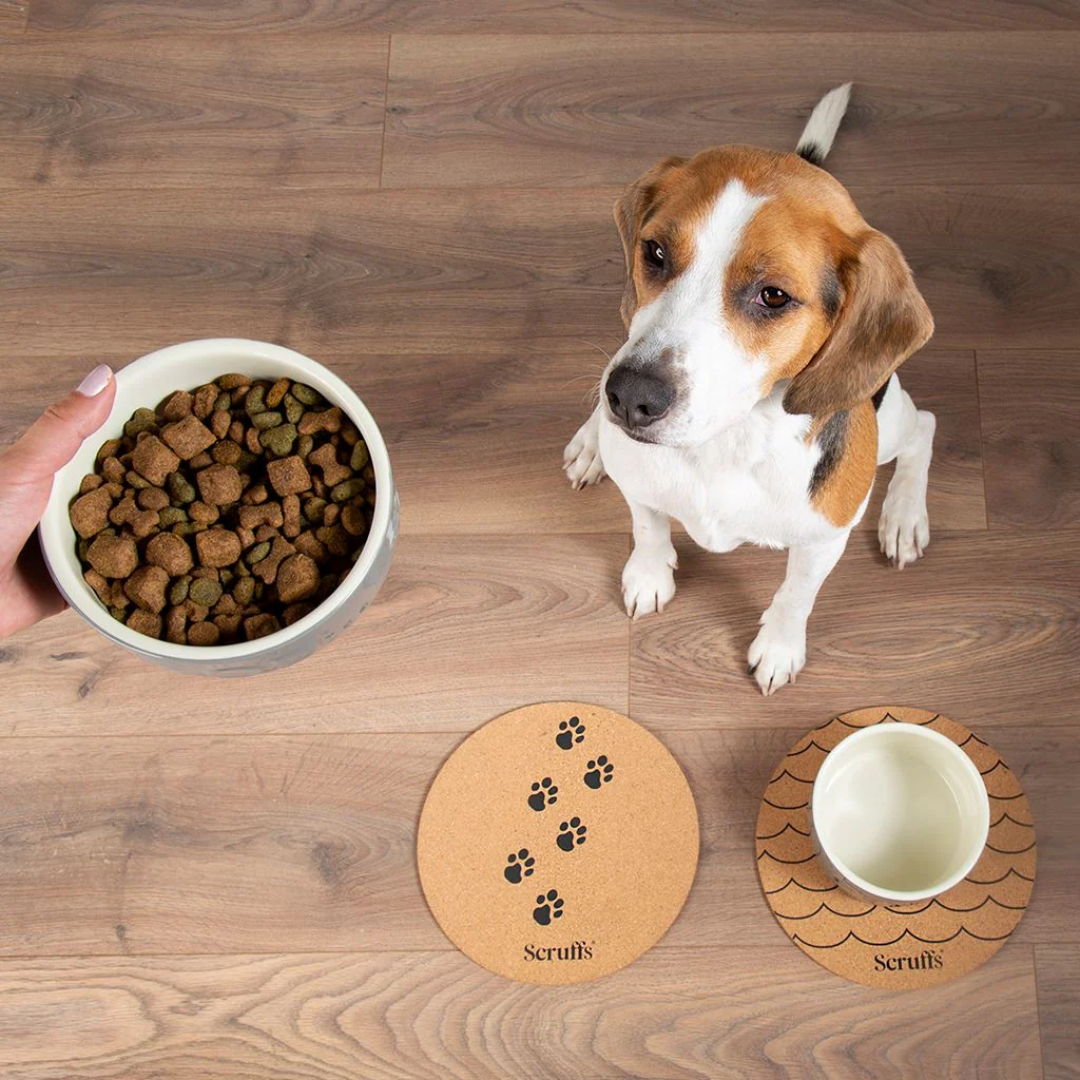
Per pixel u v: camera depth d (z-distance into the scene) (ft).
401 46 7.00
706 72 6.89
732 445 4.31
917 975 5.32
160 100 6.94
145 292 6.56
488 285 6.53
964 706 5.74
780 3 7.02
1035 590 5.92
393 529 4.96
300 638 4.58
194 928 5.52
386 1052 5.35
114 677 5.87
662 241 3.81
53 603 4.91
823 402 3.99
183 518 4.98
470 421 6.28
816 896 5.43
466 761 5.72
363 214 6.68
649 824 5.59
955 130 6.72
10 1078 5.33
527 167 6.75
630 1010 5.36
